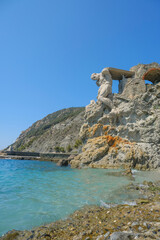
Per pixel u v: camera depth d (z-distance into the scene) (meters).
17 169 22.30
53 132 129.00
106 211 6.91
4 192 9.92
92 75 30.86
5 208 7.35
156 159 20.05
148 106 23.89
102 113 27.25
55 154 46.16
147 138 21.48
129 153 20.39
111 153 21.59
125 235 4.18
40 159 44.59
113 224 5.57
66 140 102.00
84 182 12.78
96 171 18.25
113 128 24.52
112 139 23.39
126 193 9.65
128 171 16.17
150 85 26.17
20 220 6.23
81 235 4.94
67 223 5.98
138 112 23.67
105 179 13.95
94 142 23.75
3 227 5.71
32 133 174.38
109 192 9.90
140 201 8.01
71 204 7.88
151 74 27.11
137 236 4.16
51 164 31.25
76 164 22.69
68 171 19.27
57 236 5.07
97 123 26.44
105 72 28.30
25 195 9.29
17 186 11.52
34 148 121.81
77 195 9.29
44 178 14.71
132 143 22.30
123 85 28.92
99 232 5.05
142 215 6.06
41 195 9.30
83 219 6.24
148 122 22.19
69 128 121.56
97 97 29.20
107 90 27.33
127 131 23.36
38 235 5.13
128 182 12.66
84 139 27.22
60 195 9.30
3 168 23.61
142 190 10.23
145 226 5.07
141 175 15.80
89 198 8.76
